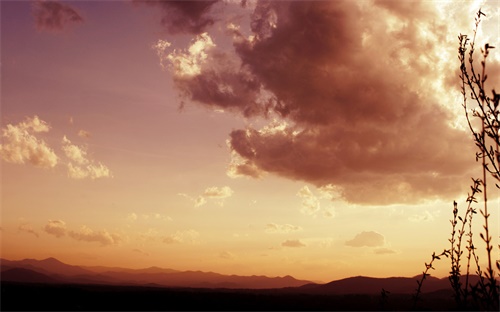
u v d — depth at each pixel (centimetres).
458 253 569
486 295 428
